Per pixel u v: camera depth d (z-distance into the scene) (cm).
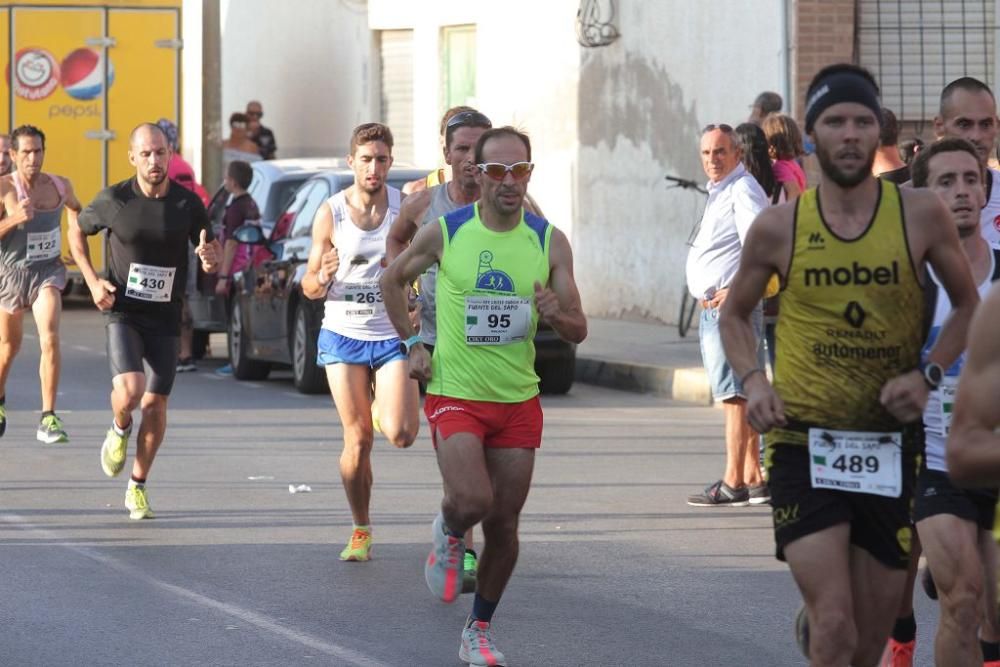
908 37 4000
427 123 5616
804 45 3950
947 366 1145
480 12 5269
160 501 2277
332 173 3488
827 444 1137
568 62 4834
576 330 1479
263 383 3681
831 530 1132
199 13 5731
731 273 2206
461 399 1464
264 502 2275
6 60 5234
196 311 3953
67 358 4041
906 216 1126
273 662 1498
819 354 1136
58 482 2416
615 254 4681
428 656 1523
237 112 6166
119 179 5281
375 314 1880
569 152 4853
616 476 2495
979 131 1535
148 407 2144
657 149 4481
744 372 1152
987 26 4006
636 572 1867
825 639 1117
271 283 3534
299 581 1816
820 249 1126
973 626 1214
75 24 5247
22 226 2706
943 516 1227
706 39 4266
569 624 1642
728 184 2212
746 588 1792
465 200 1759
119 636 1584
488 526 1478
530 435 1475
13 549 1969
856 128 1109
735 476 2261
